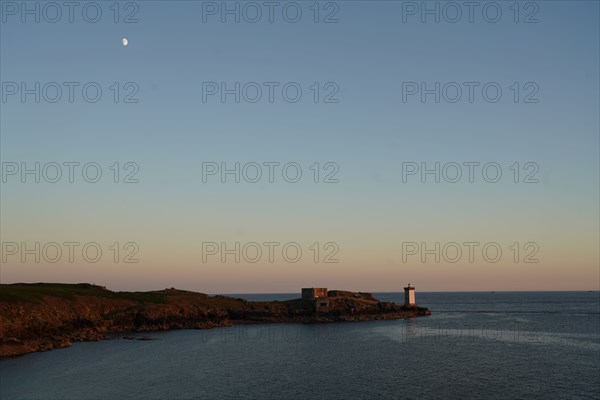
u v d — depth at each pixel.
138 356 97.81
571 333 144.25
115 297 158.25
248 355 100.50
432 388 72.06
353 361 93.94
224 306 178.12
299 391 70.00
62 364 88.56
